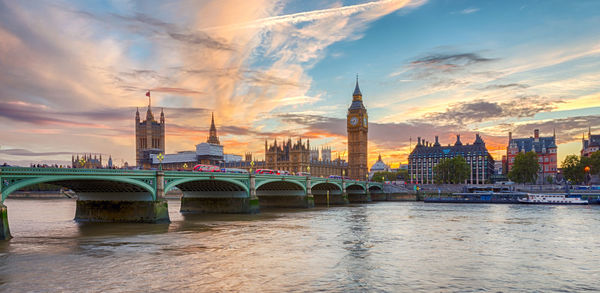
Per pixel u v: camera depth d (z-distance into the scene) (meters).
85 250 52.53
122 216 81.38
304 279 39.25
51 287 36.34
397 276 40.44
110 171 69.56
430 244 57.84
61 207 131.75
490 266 44.62
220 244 57.44
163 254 50.31
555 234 67.19
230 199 107.50
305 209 128.12
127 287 36.38
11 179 57.66
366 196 185.25
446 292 35.41
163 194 80.12
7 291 35.22
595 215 99.75
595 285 37.66
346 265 44.94
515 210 118.81
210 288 36.19
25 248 53.47
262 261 46.75
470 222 85.12
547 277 40.28
